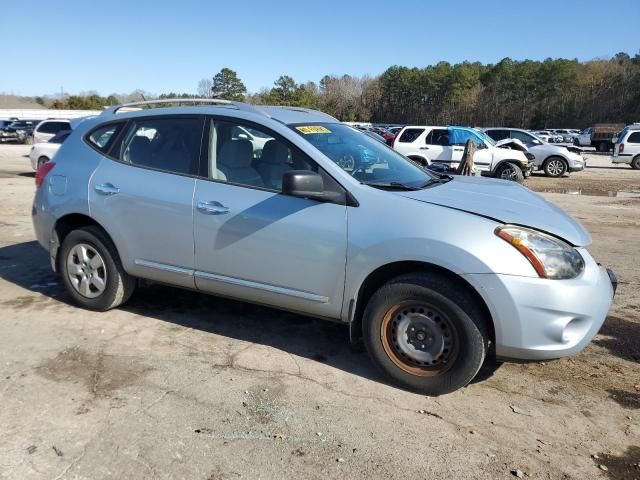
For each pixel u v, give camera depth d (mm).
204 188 3965
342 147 3975
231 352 3982
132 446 2836
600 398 3436
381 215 3398
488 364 3875
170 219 4074
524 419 3186
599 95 95812
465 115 108625
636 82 91812
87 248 4574
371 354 3537
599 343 4270
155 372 3635
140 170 4285
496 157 16953
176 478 2607
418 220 3299
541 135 49812
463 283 3260
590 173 21875
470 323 3207
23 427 2977
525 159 17000
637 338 4375
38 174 4914
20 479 2572
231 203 3830
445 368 3334
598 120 92625
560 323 3115
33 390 3361
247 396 3365
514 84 104438
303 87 87750
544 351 3148
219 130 4051
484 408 3297
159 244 4176
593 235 8688
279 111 4270
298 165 3705
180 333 4297
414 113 112438
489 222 3223
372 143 4426
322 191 3449
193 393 3377
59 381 3480
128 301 4965
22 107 123750
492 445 2930
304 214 3588
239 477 2627
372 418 3160
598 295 3232
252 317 4676
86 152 4621
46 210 4707
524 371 3775
